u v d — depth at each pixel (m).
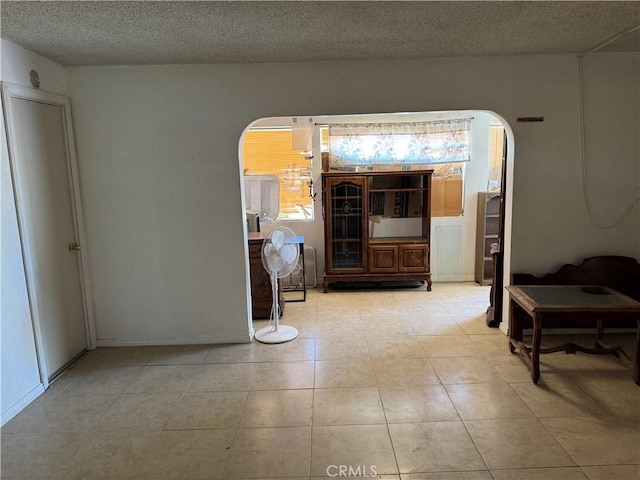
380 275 4.96
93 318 3.53
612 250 3.50
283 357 3.29
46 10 2.16
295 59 3.19
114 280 3.50
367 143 4.96
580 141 3.37
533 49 3.10
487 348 3.36
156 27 2.44
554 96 3.31
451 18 2.41
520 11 2.34
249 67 3.26
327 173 4.79
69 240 3.28
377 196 5.22
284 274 3.71
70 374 3.09
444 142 4.96
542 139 3.36
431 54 3.15
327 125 5.02
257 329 3.86
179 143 3.34
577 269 3.46
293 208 5.23
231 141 3.34
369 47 2.92
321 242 5.23
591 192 3.43
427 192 4.89
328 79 3.27
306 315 4.22
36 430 2.44
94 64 3.20
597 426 2.33
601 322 3.18
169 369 3.14
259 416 2.51
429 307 4.38
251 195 5.12
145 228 3.44
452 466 2.05
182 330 3.58
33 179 2.86
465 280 5.36
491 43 2.92
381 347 3.42
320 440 2.27
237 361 3.25
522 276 3.48
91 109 3.29
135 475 2.05
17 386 2.64
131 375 3.06
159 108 3.30
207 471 2.07
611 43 2.98
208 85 3.28
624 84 3.30
